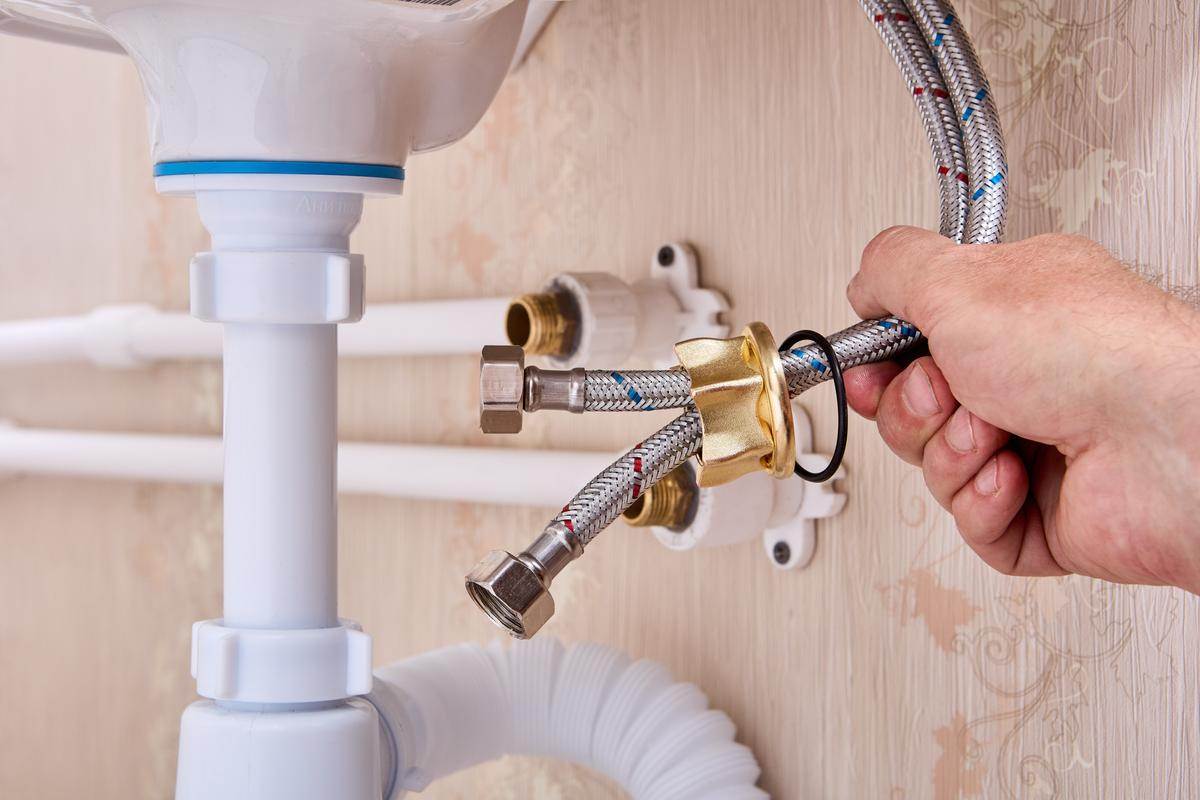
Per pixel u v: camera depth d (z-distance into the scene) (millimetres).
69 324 921
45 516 1057
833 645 575
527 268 699
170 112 363
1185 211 445
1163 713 463
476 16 359
